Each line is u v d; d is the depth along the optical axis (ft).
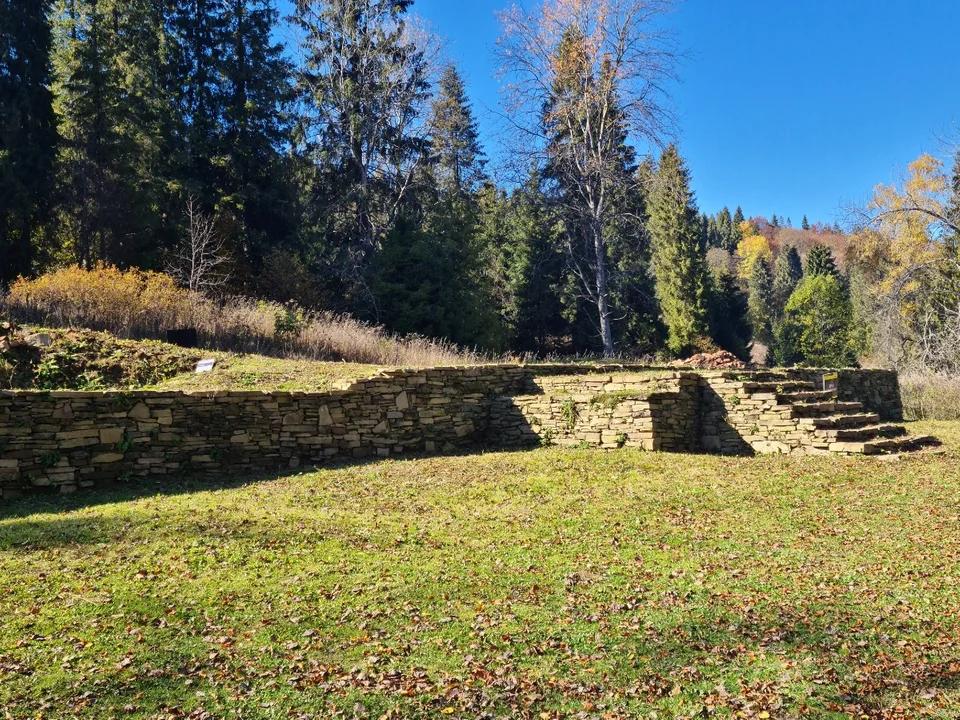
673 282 128.98
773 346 168.45
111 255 80.69
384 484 30.91
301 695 13.48
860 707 13.44
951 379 66.74
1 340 40.88
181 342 50.16
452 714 13.01
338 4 105.40
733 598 18.22
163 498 27.63
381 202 109.70
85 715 12.62
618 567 20.48
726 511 26.71
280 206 93.09
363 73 107.55
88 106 81.51
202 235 78.18
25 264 78.59
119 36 89.40
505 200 123.85
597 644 15.70
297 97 105.81
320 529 23.38
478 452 39.65
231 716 12.80
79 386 39.58
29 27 80.74
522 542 22.84
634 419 38.19
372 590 18.22
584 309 116.16
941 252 90.74
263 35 95.71
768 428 38.81
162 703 13.10
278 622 16.29
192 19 93.45
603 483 30.86
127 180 81.46
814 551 22.06
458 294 91.66
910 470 32.30
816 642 15.93
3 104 77.36
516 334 114.42
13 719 12.33
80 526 22.93
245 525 23.30
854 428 39.11
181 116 89.86
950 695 13.82
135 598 17.11
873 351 89.71
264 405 34.99
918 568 20.42
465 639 15.79
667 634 16.20
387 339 67.92
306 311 75.31
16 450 28.58
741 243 286.87
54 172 81.35
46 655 14.35
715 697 13.70
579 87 95.45
